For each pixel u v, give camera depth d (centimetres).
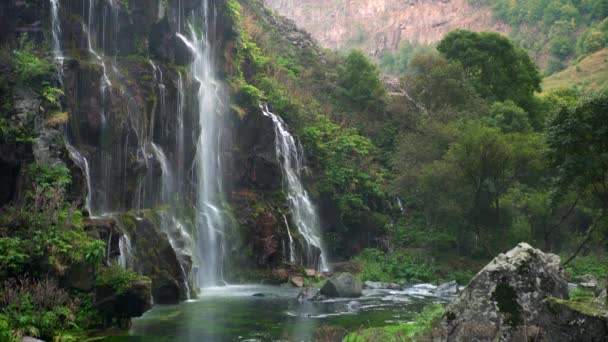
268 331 1562
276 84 3834
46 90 1891
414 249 3519
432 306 1795
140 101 2350
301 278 2788
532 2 18288
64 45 2208
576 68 13188
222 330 1573
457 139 3738
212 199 2902
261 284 2731
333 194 3569
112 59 2400
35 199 1556
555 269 1148
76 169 1856
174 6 2833
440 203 3338
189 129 2675
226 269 2750
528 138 3181
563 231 3572
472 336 1075
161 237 2175
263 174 3123
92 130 2112
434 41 19738
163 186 2486
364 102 4956
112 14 2431
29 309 1339
